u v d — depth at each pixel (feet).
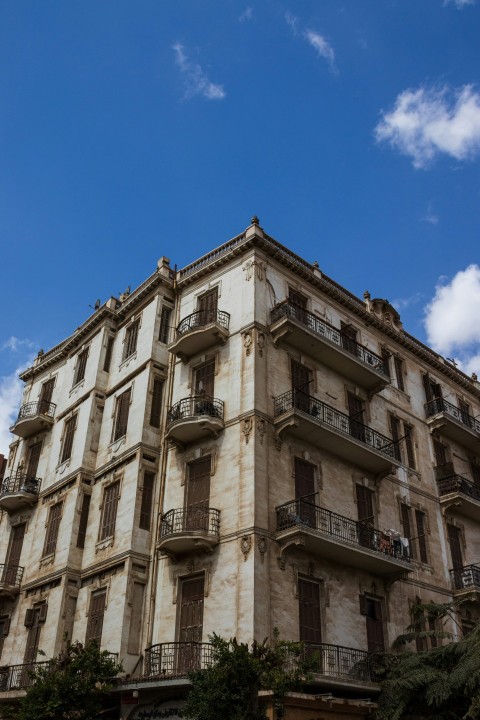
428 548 101.45
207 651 73.10
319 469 89.15
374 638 84.79
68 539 95.14
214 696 57.36
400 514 99.60
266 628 71.97
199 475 87.15
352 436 91.71
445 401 119.34
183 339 95.45
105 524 93.04
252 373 87.71
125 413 100.58
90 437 103.55
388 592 89.56
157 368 99.91
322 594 80.53
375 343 114.32
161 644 74.38
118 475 94.94
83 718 70.18
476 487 112.78
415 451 110.11
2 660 96.22
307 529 76.54
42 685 70.44
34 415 117.80
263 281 97.14
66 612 89.56
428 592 96.43
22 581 101.60
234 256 101.09
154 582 83.56
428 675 72.69
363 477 95.86
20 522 110.73
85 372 114.21
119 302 118.11
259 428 83.82
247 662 58.08
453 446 119.34
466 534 109.91
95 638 83.82
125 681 74.38
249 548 75.46
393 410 109.81
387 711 73.20
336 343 97.55
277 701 61.36
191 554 81.46
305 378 95.66
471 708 66.74
